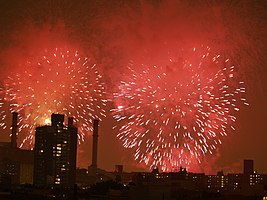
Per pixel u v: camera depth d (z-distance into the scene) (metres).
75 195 175.00
